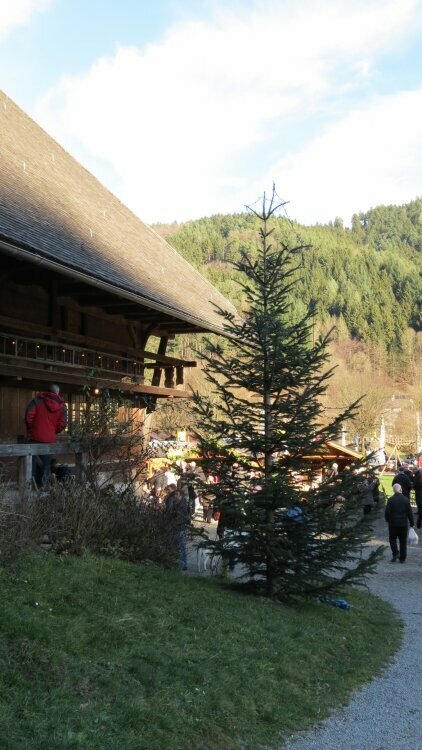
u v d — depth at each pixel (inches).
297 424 372.5
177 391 811.4
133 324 765.3
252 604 351.9
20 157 616.1
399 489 642.2
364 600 470.9
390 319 4384.8
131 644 242.4
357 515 391.2
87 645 231.3
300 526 372.2
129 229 792.9
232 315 393.7
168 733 195.5
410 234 7278.5
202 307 753.0
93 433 420.5
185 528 406.9
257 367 377.1
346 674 292.4
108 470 433.7
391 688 284.5
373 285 4940.9
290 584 380.8
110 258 579.2
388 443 2647.6
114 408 445.1
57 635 227.1
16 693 188.1
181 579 362.0
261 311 378.6
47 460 402.0
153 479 491.2
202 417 388.8
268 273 386.3
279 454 386.0
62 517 341.1
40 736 171.6
